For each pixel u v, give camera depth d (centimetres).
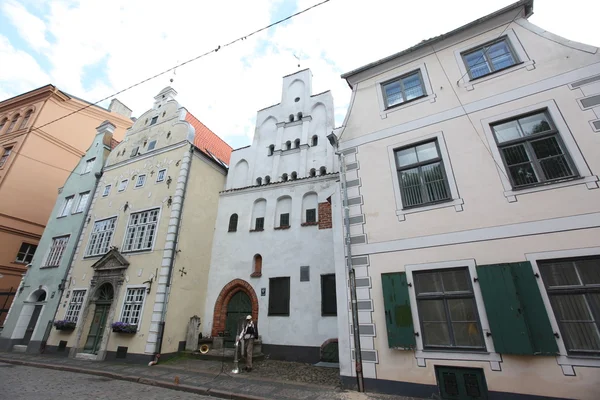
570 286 634
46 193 2369
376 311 805
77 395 774
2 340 1703
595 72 765
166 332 1271
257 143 1809
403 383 720
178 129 1759
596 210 655
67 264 1738
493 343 650
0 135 2533
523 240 700
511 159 791
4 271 2069
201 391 816
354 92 1135
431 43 1034
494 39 948
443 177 859
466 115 891
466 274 739
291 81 1891
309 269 1320
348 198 971
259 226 1563
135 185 1734
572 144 727
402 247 829
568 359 593
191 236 1509
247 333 1091
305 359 1183
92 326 1469
